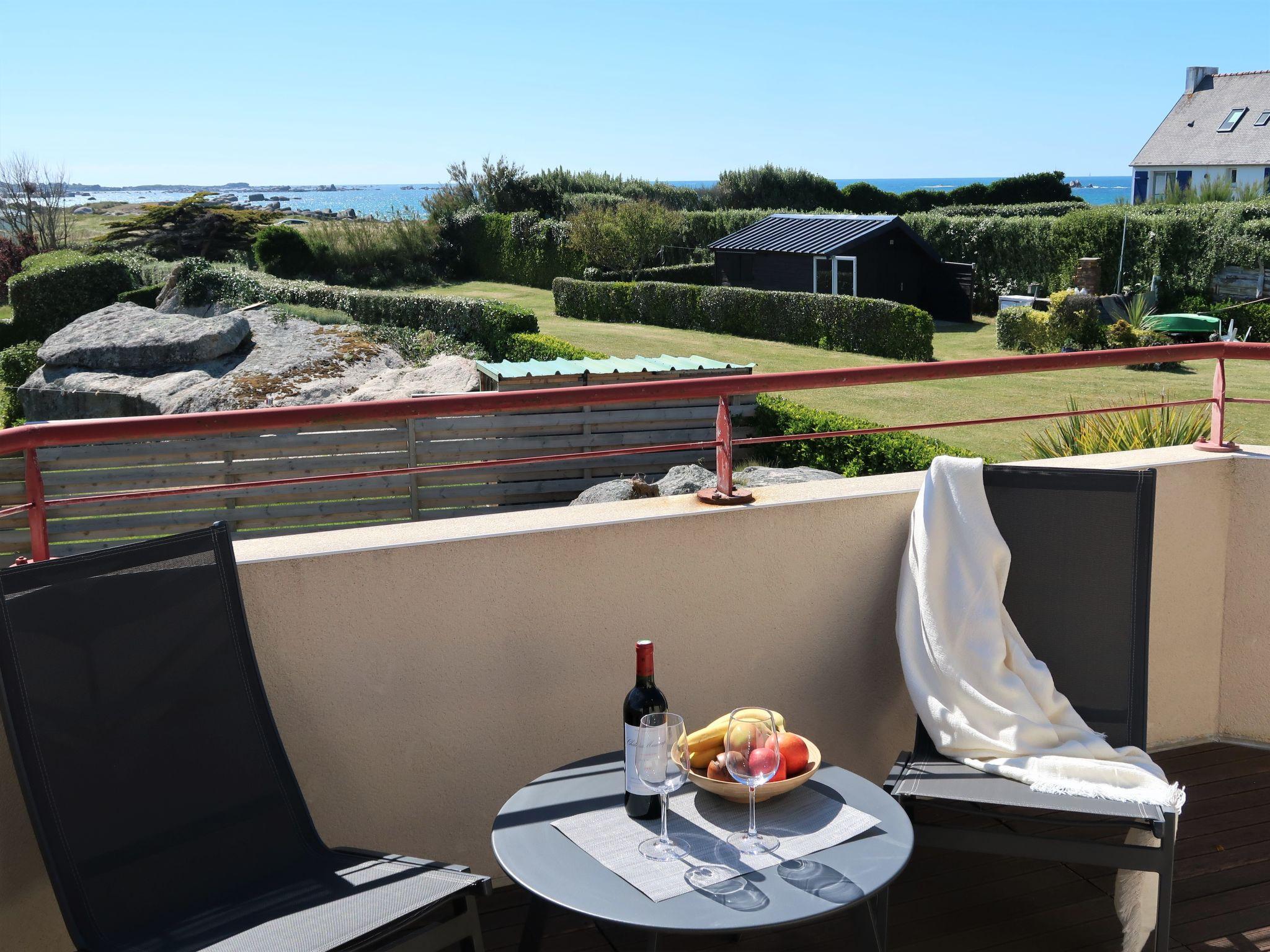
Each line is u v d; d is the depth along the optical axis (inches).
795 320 703.7
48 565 71.4
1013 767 89.6
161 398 483.2
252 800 78.5
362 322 711.7
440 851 95.4
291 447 344.8
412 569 90.3
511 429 351.9
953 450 302.0
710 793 76.8
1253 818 109.5
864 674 109.7
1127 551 99.3
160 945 67.0
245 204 1481.3
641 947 90.1
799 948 89.9
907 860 66.5
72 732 70.7
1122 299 671.8
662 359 384.5
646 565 98.3
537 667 95.9
